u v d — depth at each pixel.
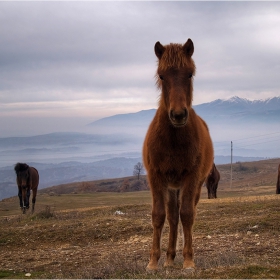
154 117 6.88
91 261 8.66
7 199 39.44
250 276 5.22
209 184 25.89
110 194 54.69
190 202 6.42
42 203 34.94
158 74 6.55
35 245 11.25
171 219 7.30
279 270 5.43
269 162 113.25
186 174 6.46
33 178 23.23
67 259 9.06
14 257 9.75
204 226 11.54
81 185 90.00
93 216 15.88
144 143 7.31
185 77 6.25
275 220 11.05
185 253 6.38
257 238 9.52
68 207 30.28
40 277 7.16
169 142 6.33
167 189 6.72
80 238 11.48
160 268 6.50
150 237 10.93
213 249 8.72
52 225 12.92
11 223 16.05
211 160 8.07
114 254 8.93
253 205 14.86
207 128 8.56
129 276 6.05
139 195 49.34
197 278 5.28
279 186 23.72
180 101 6.00
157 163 6.49
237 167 107.19
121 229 11.76
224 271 5.49
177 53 6.35
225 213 14.08
